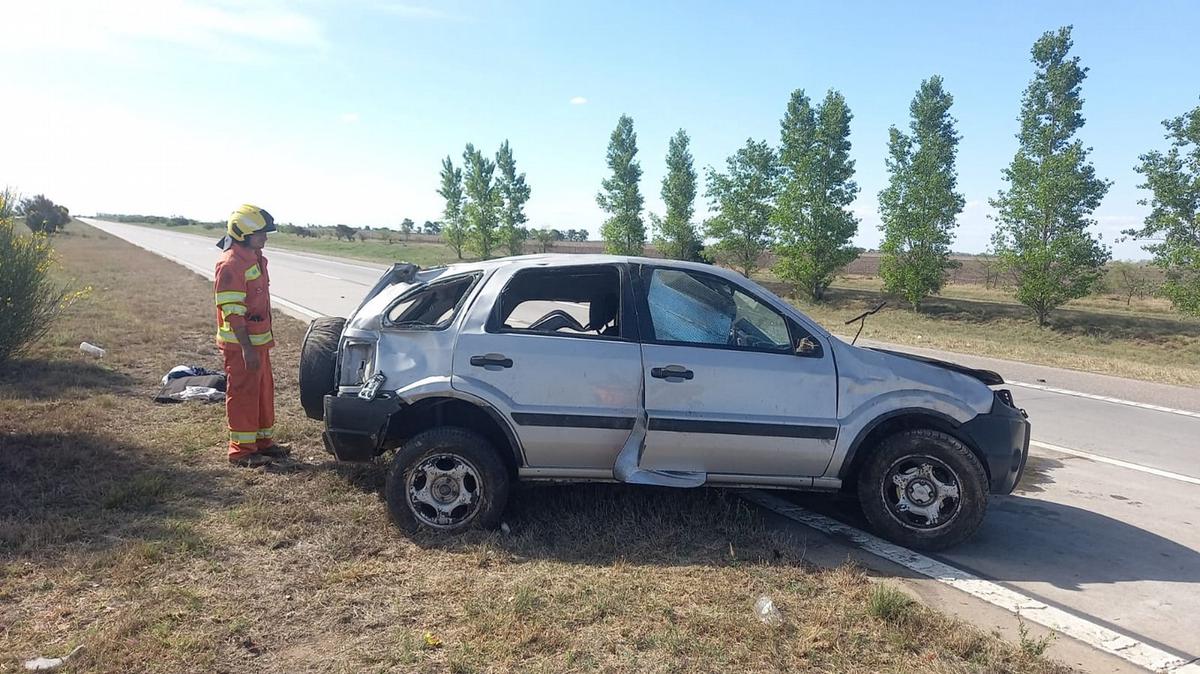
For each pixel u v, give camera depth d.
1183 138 25.02
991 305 33.72
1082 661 3.70
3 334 8.80
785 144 36.31
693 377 4.89
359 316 5.33
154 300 17.95
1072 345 26.00
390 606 3.89
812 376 4.96
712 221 38.97
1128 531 5.62
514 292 5.18
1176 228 25.28
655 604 3.96
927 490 5.00
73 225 88.44
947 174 32.91
